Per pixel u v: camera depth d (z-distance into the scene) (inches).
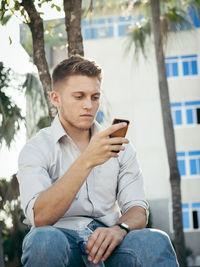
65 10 123.2
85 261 65.6
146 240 62.9
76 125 76.3
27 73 246.5
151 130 577.6
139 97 581.3
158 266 61.1
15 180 180.5
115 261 64.0
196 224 578.6
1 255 174.4
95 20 573.9
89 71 75.0
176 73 603.2
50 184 72.6
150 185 576.1
